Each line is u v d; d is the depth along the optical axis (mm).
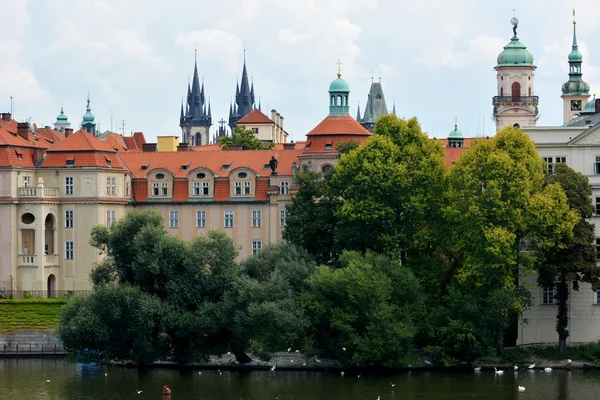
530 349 164375
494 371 158250
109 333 160625
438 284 166500
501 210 158125
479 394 144750
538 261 159125
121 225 166000
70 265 199125
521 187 158250
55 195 199250
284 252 167250
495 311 157875
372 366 160875
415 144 173375
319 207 175250
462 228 163750
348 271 157250
